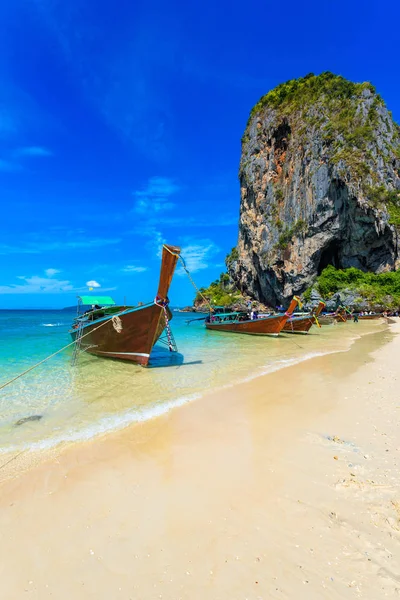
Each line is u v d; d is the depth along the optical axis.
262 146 60.97
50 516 3.32
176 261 10.04
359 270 47.78
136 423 5.96
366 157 46.19
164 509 3.39
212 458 4.50
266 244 57.56
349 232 47.22
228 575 2.54
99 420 6.16
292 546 2.83
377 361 11.86
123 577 2.55
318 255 50.31
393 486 3.70
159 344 17.66
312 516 3.22
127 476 4.07
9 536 3.03
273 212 57.25
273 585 2.44
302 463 4.29
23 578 2.55
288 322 24.52
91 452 4.79
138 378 9.65
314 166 51.00
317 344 17.64
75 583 2.51
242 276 67.25
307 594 2.36
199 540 2.93
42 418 6.33
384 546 2.81
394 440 4.93
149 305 10.88
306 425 5.65
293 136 56.31
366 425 5.57
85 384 8.98
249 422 5.88
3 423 6.06
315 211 49.69
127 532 3.06
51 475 4.14
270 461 4.37
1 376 10.05
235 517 3.23
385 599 2.31
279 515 3.24
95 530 3.10
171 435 5.36
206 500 3.53
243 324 23.67
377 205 43.53
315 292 47.31
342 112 51.12
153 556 2.76
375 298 42.81
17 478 4.08
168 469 4.23
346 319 37.66
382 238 45.28
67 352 14.77
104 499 3.60
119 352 12.37
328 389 7.98
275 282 55.97
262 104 63.31
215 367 11.23
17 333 24.27
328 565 2.62
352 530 3.01
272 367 11.07
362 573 2.54
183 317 56.41
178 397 7.59
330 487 3.71
